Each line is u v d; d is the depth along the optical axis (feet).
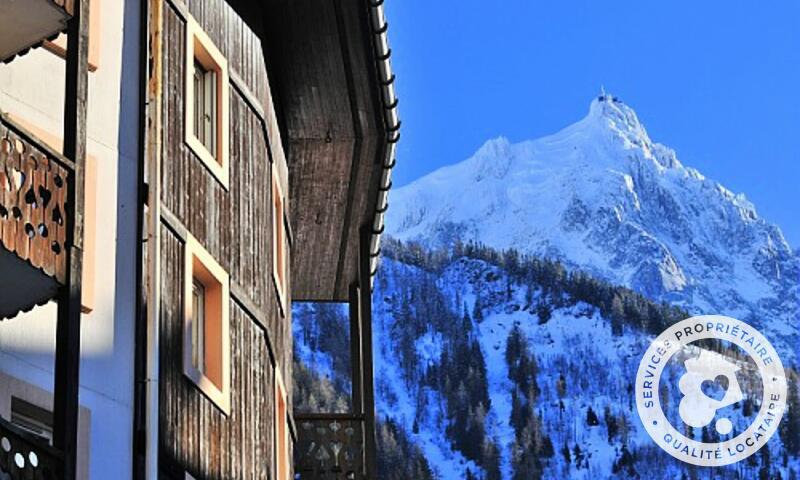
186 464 61.57
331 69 82.74
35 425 54.60
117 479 56.03
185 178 65.05
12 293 46.52
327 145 85.20
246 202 71.20
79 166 45.39
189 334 62.80
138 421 57.41
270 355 72.38
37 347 54.03
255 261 71.46
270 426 71.67
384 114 84.53
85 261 57.31
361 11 79.77
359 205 89.20
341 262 93.15
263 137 74.54
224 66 70.59
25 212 43.65
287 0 79.61
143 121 61.46
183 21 67.26
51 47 58.34
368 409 81.76
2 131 43.39
